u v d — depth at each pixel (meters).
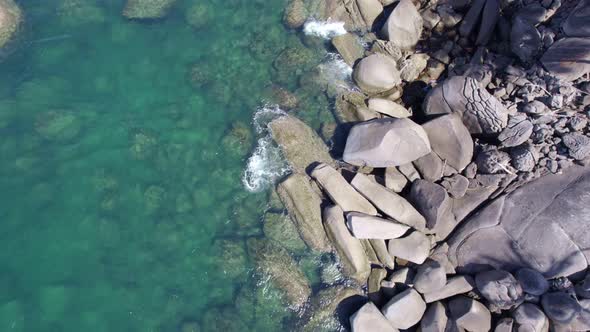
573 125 16.67
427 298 16.44
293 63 20.88
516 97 17.83
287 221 18.06
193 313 16.98
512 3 19.23
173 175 19.03
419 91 20.02
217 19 22.19
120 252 17.59
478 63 19.19
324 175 18.16
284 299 17.27
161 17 22.11
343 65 20.80
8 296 16.33
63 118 19.39
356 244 17.42
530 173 16.97
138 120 19.83
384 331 16.12
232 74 20.97
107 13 22.09
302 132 19.39
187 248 17.92
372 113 19.36
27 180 18.28
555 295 15.37
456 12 20.44
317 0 21.86
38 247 17.27
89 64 20.80
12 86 19.92
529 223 16.47
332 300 17.12
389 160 17.83
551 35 17.73
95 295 16.77
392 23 20.20
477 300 16.17
